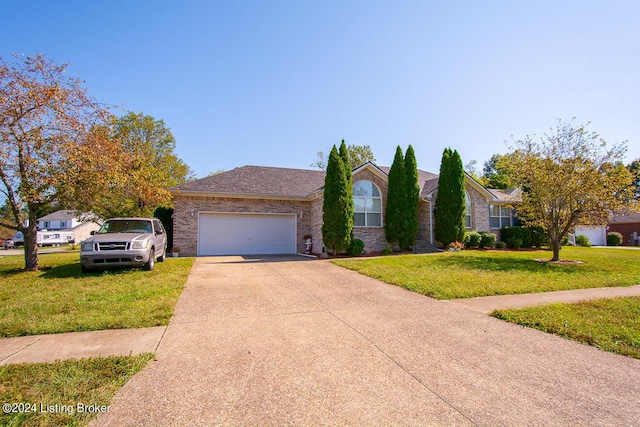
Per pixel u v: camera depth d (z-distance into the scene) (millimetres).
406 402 2719
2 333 4348
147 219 11258
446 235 17297
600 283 8148
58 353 3732
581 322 4871
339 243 14320
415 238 17906
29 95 8578
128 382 3053
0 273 9766
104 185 10477
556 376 3229
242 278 8828
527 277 8875
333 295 6867
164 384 3016
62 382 3010
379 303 6203
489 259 12781
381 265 11047
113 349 3865
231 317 5227
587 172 11328
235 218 16578
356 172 16297
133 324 4754
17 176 9391
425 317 5266
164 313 5285
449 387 2984
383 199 17016
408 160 17062
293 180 19188
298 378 3146
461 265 11070
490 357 3686
